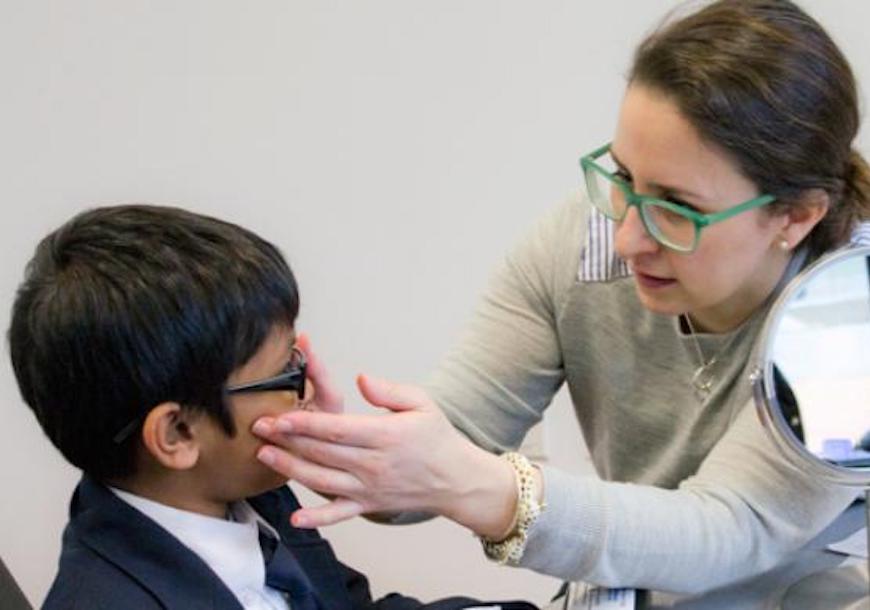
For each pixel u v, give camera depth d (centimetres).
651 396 99
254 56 149
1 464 158
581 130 150
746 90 71
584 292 99
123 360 72
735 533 81
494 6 147
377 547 167
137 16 147
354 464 73
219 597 75
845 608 80
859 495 89
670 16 83
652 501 81
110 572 74
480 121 151
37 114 150
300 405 80
